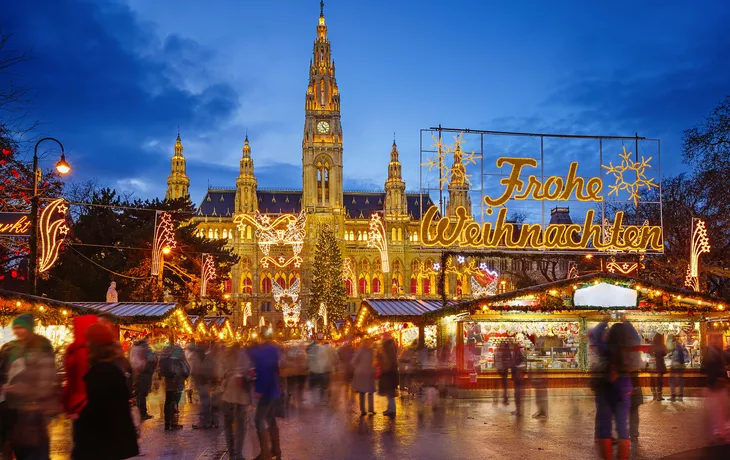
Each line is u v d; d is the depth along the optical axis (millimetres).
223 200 199875
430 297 183750
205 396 21453
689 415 22641
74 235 61094
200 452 16812
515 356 23750
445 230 34625
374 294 186875
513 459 15305
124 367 15242
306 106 191375
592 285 31547
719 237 51156
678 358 27453
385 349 23375
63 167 28859
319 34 196125
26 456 11805
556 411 24484
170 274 71188
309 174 188000
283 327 176875
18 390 11758
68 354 11656
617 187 36781
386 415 23094
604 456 14578
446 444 17344
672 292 31719
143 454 16484
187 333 51062
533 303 31500
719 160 48594
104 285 61344
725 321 32125
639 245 36125
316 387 28250
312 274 170125
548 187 35812
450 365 31797
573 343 31766
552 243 35438
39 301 26859
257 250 185375
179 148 196875
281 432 19922
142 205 71188
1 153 34375
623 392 14602
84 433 9797
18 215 27875
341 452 16422
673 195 59719
